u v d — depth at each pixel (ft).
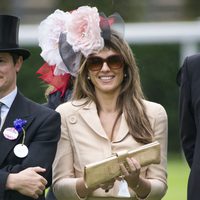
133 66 59.67
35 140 56.54
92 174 54.24
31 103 57.62
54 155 56.90
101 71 58.95
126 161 55.06
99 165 54.44
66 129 59.31
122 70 59.47
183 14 275.80
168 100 192.24
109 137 59.11
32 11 280.31
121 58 59.06
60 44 63.41
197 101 59.52
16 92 57.47
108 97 59.77
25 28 193.26
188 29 195.83
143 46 194.80
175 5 277.64
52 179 58.90
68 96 65.77
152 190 57.67
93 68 59.00
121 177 55.52
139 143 58.54
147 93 193.88
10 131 56.18
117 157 54.95
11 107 57.00
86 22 59.41
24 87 187.83
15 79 57.36
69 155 59.00
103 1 128.57
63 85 65.87
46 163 56.08
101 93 59.72
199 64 60.49
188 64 60.85
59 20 64.90
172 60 194.08
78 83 60.34
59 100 66.13
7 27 56.75
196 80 60.18
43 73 66.54
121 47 59.16
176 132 189.06
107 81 59.11
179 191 123.85
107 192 57.88
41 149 56.24
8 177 54.54
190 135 61.05
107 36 59.06
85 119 59.11
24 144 56.24
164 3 277.64
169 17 273.95
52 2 277.85
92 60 59.06
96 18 59.11
